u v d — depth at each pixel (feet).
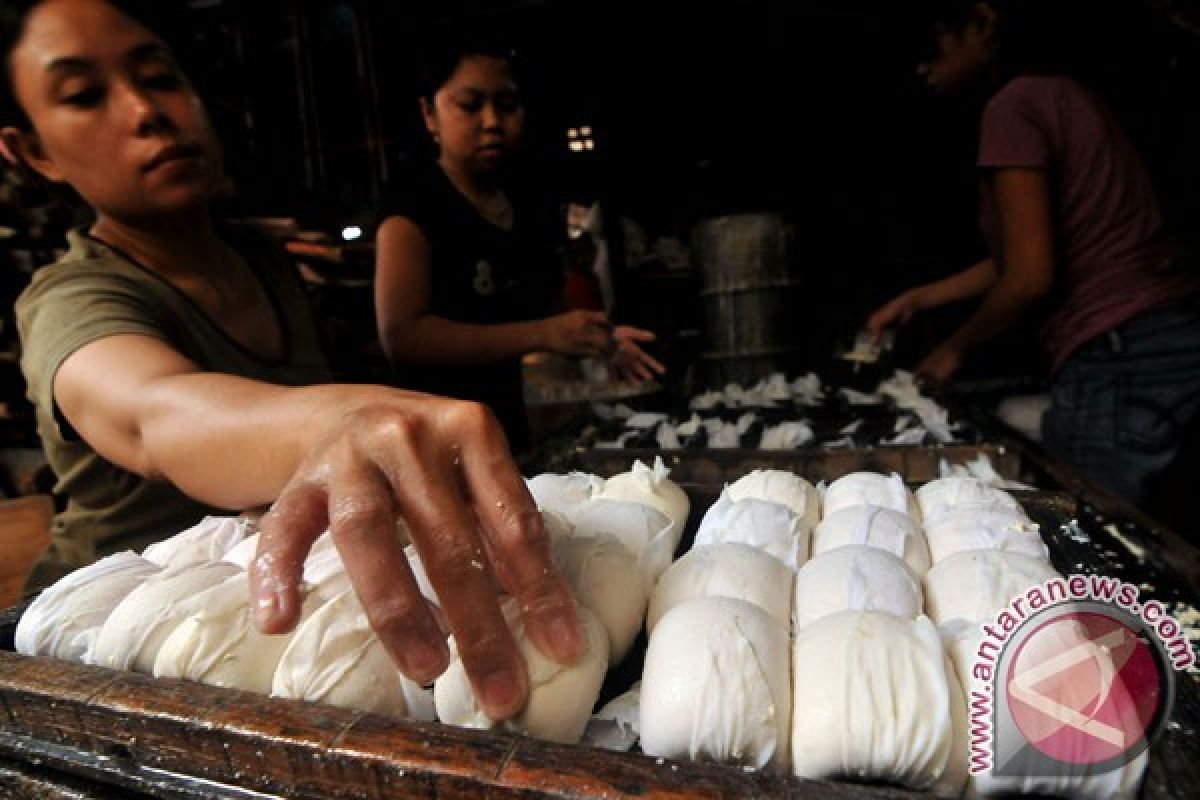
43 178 5.13
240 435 2.72
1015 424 9.73
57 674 2.43
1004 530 3.32
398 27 16.53
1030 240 7.04
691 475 5.22
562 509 3.66
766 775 1.73
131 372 3.47
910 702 2.15
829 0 14.69
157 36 4.64
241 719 2.09
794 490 4.05
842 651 2.34
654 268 13.65
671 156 16.26
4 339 9.68
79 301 4.14
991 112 7.19
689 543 4.18
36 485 9.69
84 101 4.33
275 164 17.08
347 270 13.21
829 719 2.18
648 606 3.09
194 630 2.51
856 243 15.38
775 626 2.56
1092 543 3.52
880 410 7.52
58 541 4.99
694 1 15.28
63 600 2.89
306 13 16.63
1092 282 7.21
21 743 2.40
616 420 7.57
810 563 3.20
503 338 7.68
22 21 4.10
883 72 14.97
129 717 2.20
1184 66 10.19
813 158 15.57
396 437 2.16
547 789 1.72
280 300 6.15
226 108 15.35
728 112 15.90
